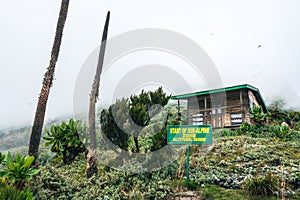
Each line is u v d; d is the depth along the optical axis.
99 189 7.54
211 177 7.94
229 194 6.95
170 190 7.38
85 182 8.00
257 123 16.50
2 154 7.46
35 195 7.14
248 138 13.44
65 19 9.34
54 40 9.12
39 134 8.50
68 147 10.52
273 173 7.95
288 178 7.48
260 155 10.03
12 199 4.79
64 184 7.93
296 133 14.95
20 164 6.64
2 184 5.38
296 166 8.78
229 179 7.73
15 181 6.46
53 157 11.01
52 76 8.91
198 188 7.49
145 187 7.46
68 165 10.09
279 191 6.72
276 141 13.03
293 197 6.60
